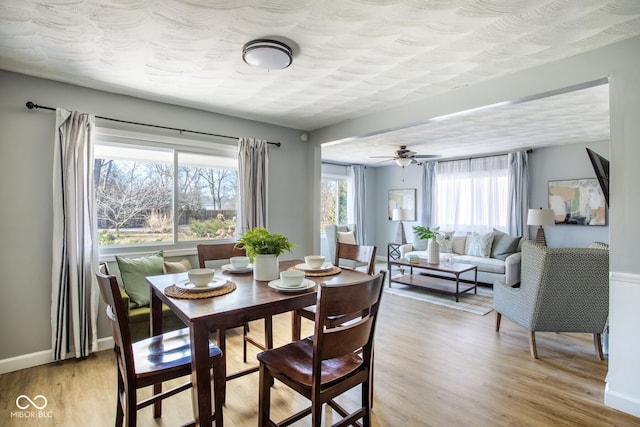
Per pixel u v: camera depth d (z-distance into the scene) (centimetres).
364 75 261
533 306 274
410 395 220
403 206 795
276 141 417
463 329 345
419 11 175
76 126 273
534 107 349
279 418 196
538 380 241
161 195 336
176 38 204
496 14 178
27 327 260
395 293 492
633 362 202
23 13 176
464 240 626
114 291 134
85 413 201
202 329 138
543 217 524
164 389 236
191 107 345
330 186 758
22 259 258
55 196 264
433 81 273
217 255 262
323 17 181
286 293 172
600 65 215
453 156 677
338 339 136
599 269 262
